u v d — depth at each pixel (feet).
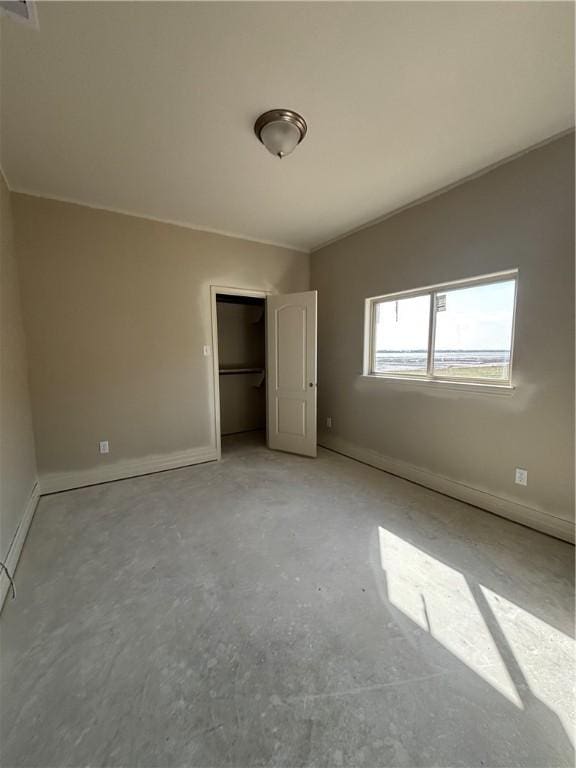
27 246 8.46
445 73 4.94
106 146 6.64
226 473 10.62
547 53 4.61
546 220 6.60
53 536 6.90
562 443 6.61
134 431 10.32
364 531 7.05
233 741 3.22
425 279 9.04
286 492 9.09
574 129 6.14
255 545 6.55
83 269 9.23
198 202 9.25
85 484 9.60
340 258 12.01
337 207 9.61
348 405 12.16
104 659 4.09
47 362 8.90
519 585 5.36
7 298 7.15
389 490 9.20
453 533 6.95
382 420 10.75
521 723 3.37
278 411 13.14
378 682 3.79
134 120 5.90
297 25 4.21
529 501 7.16
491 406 7.74
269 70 4.86
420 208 9.04
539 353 6.84
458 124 6.12
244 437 15.79
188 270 10.96
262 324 17.60
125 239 9.80
